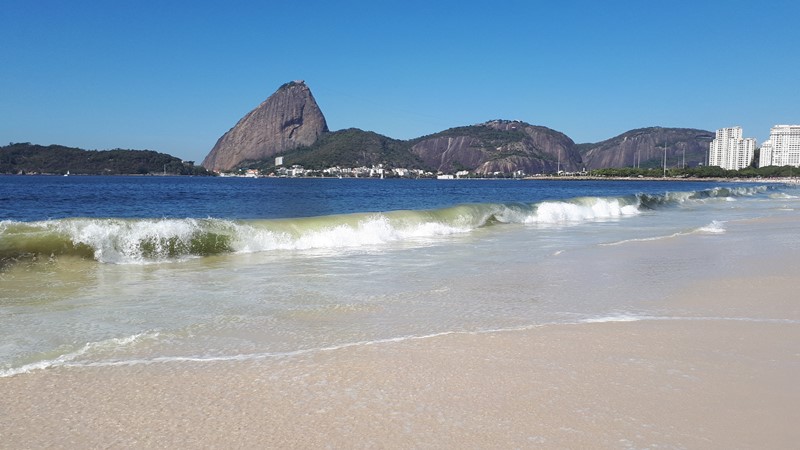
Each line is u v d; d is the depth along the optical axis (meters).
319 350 5.09
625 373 4.50
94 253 10.29
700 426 3.56
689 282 8.62
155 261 10.70
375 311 6.72
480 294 7.75
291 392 4.09
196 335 5.61
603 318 6.35
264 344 5.32
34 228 10.00
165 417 3.67
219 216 24.92
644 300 7.36
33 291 7.75
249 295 7.65
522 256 11.66
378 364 4.71
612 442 3.35
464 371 4.54
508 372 4.52
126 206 31.61
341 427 3.53
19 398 3.94
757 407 3.86
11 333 5.58
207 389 4.14
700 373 4.51
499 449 3.26
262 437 3.40
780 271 9.61
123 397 3.99
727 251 12.28
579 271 9.70
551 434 3.45
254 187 88.44
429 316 6.47
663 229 18.70
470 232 17.48
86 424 3.56
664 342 5.36
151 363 4.71
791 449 3.28
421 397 4.01
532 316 6.47
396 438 3.39
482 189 94.62
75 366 4.62
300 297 7.53
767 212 30.11
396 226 16.31
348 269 9.98
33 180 108.19
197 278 8.99
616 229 18.73
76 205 32.06
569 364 4.71
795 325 6.05
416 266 10.34
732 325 6.02
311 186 105.12
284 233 13.38
